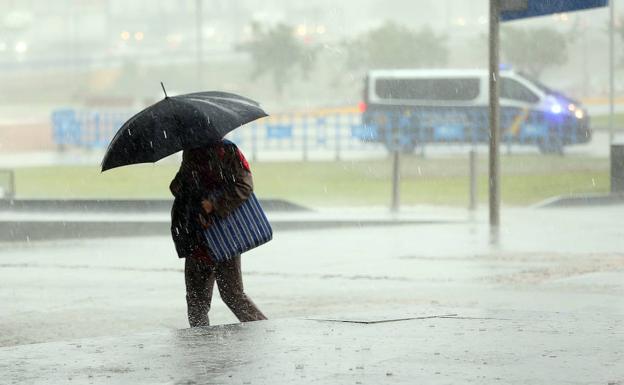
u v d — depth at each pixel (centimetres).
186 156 1491
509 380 1005
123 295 2314
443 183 5728
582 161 6638
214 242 1488
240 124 1462
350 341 1254
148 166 6781
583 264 2620
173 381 1027
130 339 1277
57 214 4066
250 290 2309
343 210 4434
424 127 7856
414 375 1034
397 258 2864
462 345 1222
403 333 1321
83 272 2730
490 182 3709
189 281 1548
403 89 7912
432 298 2058
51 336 1820
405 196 5203
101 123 9462
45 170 6612
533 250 2988
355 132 8006
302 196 5247
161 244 3453
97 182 5922
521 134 7519
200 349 1202
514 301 1745
